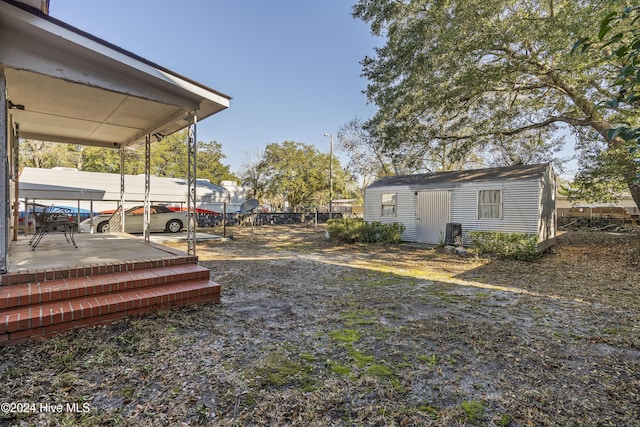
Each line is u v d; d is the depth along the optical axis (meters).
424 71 8.49
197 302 3.99
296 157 24.28
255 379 2.39
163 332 3.14
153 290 3.79
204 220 19.00
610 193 9.84
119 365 2.52
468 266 7.66
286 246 11.38
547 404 2.15
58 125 5.93
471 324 3.65
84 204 14.38
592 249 9.55
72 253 4.68
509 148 12.28
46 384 2.23
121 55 3.71
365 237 12.15
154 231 13.88
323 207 28.56
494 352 2.93
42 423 1.85
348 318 3.82
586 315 4.03
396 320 3.78
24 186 10.85
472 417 2.00
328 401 2.13
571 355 2.91
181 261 4.46
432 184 11.53
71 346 2.75
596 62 6.64
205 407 2.04
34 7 3.01
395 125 10.26
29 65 3.26
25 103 4.73
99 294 3.44
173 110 5.09
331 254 9.54
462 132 10.75
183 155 26.86
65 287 3.27
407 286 5.56
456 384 2.39
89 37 3.43
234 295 4.68
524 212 9.41
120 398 2.12
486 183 10.22
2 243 3.24
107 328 3.17
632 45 1.42
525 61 8.16
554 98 10.14
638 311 4.20
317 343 3.08
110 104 4.83
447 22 8.18
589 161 9.06
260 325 3.49
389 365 2.66
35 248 5.18
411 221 12.13
